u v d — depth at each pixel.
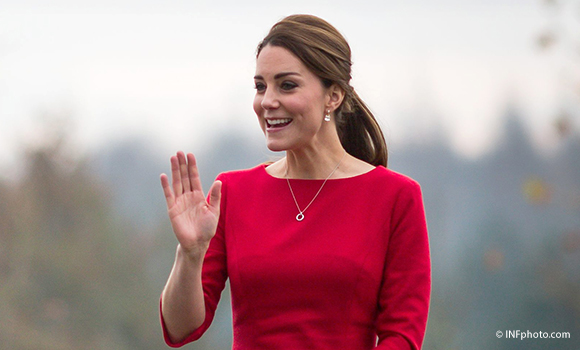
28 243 93.00
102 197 104.06
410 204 11.84
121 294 97.38
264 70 11.69
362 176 12.11
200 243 11.28
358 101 12.84
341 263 11.51
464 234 147.50
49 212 99.81
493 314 111.62
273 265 11.62
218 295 12.25
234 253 11.94
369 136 13.02
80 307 94.31
